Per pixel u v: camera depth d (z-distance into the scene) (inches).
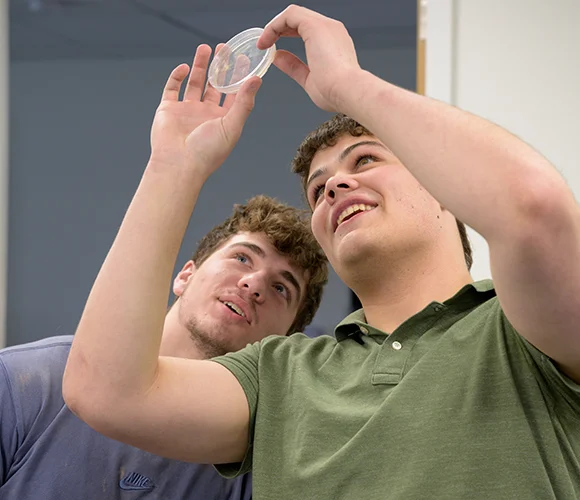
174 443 47.9
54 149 112.0
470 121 38.5
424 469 41.8
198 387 48.2
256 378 51.0
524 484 40.2
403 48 103.6
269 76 106.3
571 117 95.0
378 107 40.7
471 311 48.5
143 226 46.5
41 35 113.0
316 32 44.8
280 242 70.0
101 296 46.1
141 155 110.6
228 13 110.2
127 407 46.1
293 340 54.6
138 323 45.5
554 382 42.0
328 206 54.1
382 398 46.0
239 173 106.5
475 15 97.1
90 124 111.8
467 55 97.3
